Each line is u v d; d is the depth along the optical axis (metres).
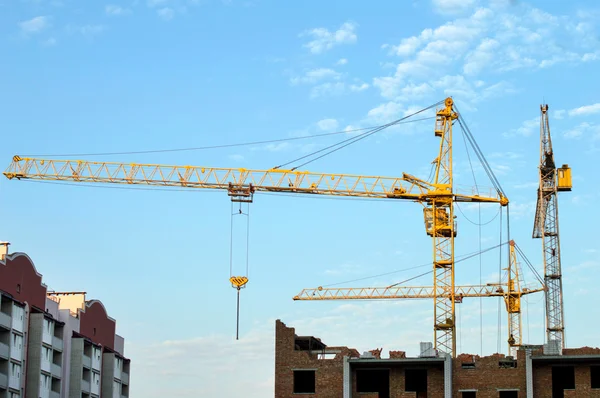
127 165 189.12
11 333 149.50
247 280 156.75
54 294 178.88
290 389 125.00
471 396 123.19
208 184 187.38
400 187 189.62
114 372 183.75
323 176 188.25
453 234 190.00
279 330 127.38
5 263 150.38
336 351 130.12
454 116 193.88
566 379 123.25
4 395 146.38
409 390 125.56
